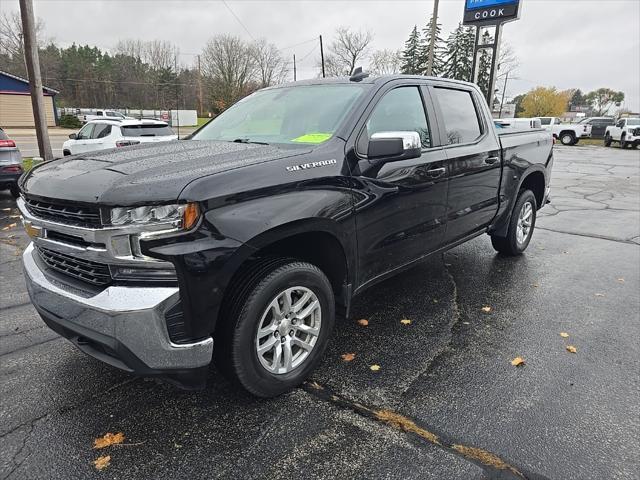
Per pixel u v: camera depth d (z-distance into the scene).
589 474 2.13
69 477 2.12
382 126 3.23
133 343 2.10
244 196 2.28
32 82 12.02
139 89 70.06
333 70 50.44
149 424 2.47
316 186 2.63
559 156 23.08
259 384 2.54
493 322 3.73
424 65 47.69
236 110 3.92
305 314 2.73
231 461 2.21
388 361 3.12
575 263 5.29
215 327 2.36
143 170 2.29
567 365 3.08
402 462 2.20
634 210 8.78
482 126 4.42
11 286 4.40
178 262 2.06
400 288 4.45
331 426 2.46
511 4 14.51
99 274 2.22
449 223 3.92
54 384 2.82
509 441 2.35
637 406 2.64
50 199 2.27
